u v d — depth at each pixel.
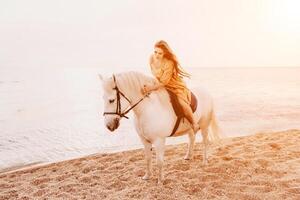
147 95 4.38
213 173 5.25
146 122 4.40
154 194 4.45
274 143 7.23
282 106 16.39
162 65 4.47
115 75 4.23
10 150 8.23
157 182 4.90
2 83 40.53
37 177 5.63
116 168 5.82
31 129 11.26
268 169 5.37
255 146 7.04
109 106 4.14
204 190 4.53
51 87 34.28
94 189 4.82
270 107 15.98
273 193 4.39
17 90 30.16
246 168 5.44
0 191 4.98
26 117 14.38
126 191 4.62
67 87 34.41
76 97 23.66
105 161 6.39
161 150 4.54
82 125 12.16
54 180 5.38
